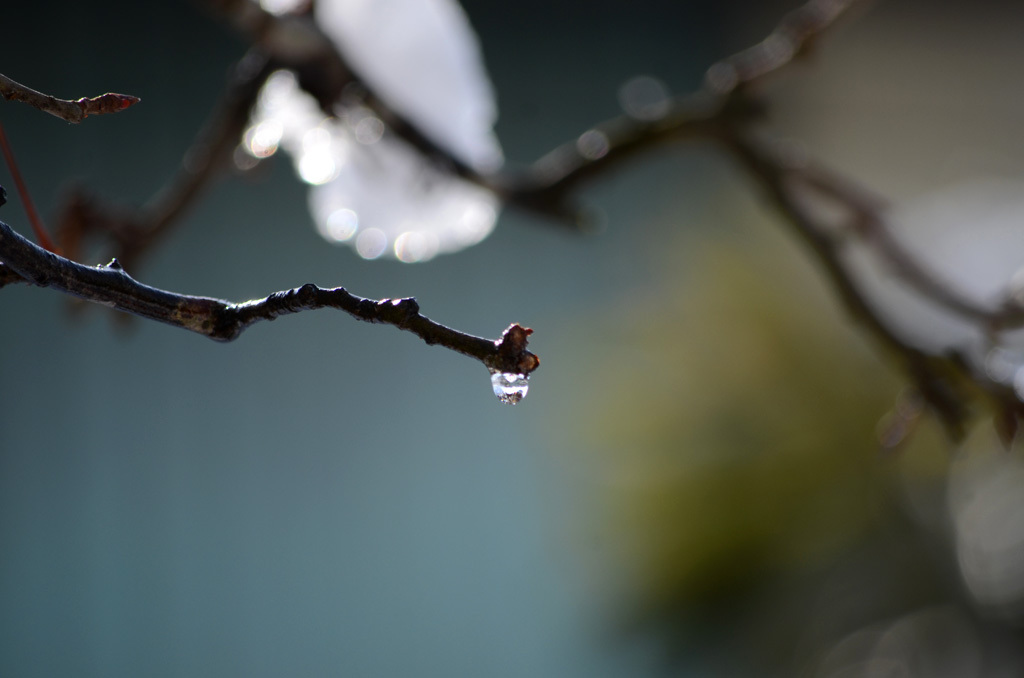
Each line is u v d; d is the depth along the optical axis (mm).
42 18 2760
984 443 1617
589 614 2041
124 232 896
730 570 1646
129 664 2850
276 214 2992
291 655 2951
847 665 1575
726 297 1862
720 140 920
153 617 2885
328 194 933
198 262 2918
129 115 2834
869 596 1635
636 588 1694
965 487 1666
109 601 2852
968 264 1087
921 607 1627
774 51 936
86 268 550
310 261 3020
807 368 1735
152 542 2898
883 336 840
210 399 2965
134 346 2898
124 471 2883
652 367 1838
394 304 548
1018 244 1093
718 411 1729
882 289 1084
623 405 1786
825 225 941
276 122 902
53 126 2730
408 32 901
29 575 2779
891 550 1652
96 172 2779
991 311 843
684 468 1699
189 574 2920
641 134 917
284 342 3025
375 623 3008
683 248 2064
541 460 2852
